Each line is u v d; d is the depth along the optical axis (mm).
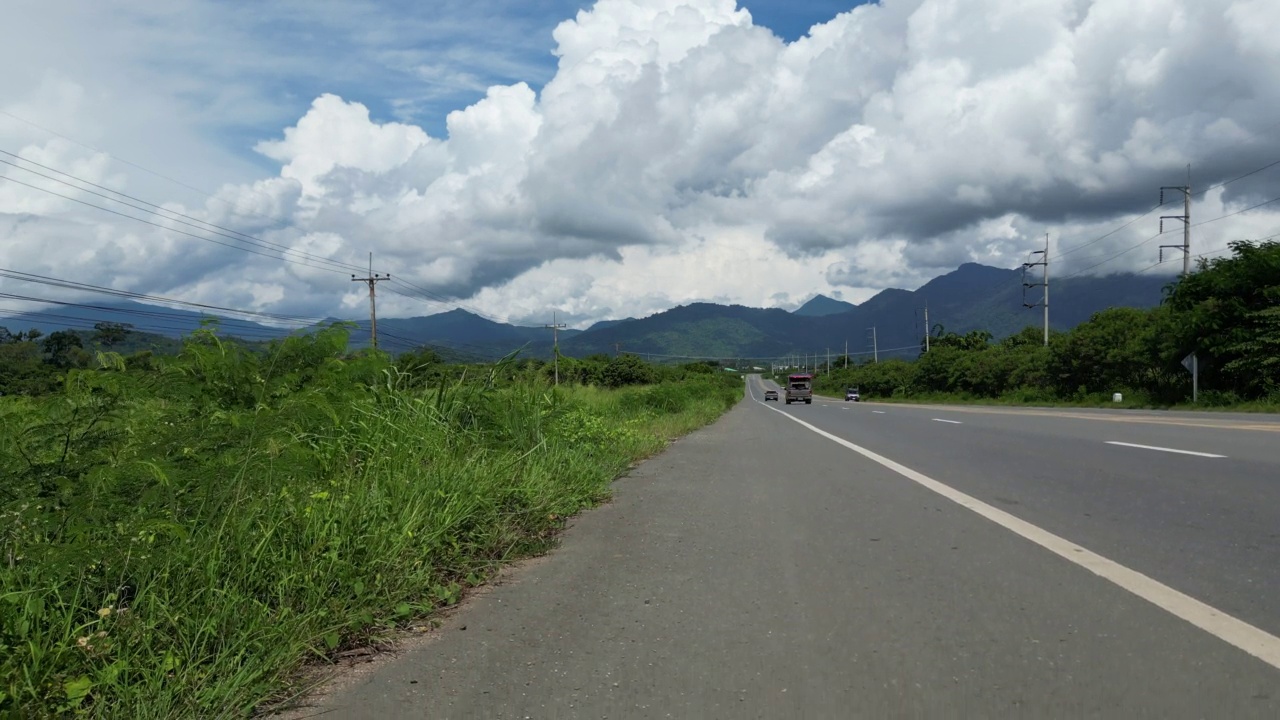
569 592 4781
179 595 3646
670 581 4957
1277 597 4262
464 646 3852
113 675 2998
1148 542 5637
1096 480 8711
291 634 3631
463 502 6160
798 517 7082
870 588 4637
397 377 9008
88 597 3559
